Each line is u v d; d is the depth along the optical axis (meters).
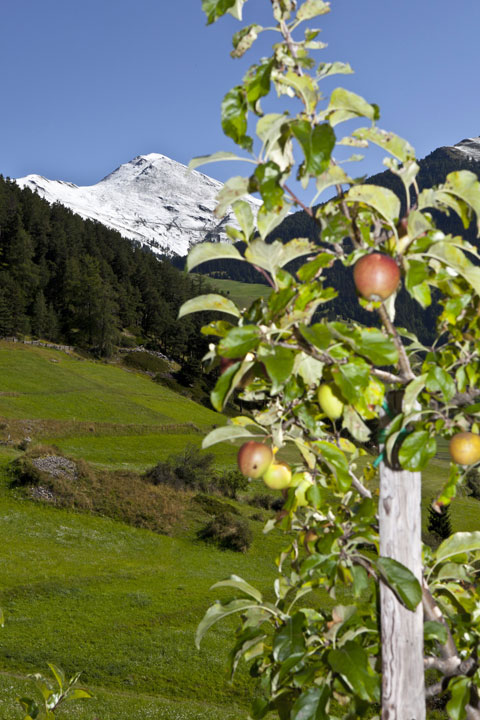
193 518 43.12
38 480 40.91
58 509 39.41
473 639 2.90
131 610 26.41
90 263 159.50
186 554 37.66
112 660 21.25
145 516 41.41
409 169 2.09
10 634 22.33
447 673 2.66
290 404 2.63
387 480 2.42
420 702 2.31
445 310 2.50
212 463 63.34
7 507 37.88
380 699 2.36
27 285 152.88
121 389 103.50
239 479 52.59
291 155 2.18
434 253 2.13
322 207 2.23
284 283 2.19
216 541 40.03
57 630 23.38
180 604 27.67
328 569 2.52
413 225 2.10
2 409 75.25
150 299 176.12
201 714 17.67
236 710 18.52
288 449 39.06
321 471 2.88
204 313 167.00
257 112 2.16
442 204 2.25
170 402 102.75
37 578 28.53
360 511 2.63
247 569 36.47
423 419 2.45
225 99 2.17
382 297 2.07
